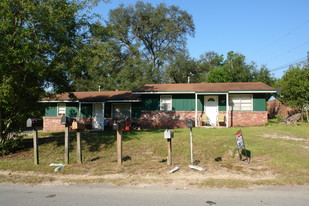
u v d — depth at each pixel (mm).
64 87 12164
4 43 8867
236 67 30781
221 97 17844
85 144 11133
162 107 18672
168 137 7809
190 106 18188
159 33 41094
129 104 19375
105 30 12211
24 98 10453
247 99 17578
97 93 22359
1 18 8961
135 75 34125
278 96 22500
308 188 5730
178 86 19609
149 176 6805
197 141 10609
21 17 9555
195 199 5074
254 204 4762
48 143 11578
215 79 30078
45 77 10398
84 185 6168
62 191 5723
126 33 40719
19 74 9789
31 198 5250
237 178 6527
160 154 9500
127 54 40000
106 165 7957
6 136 10445
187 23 41875
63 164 8125
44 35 10039
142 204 4812
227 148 9547
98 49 11734
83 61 10797
